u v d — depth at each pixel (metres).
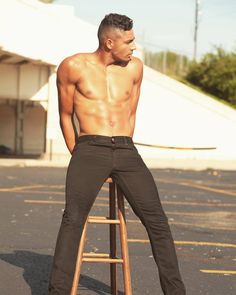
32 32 26.39
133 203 5.61
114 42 5.63
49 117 28.62
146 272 7.74
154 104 33.16
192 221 12.38
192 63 46.66
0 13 25.14
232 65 43.38
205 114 33.34
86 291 6.79
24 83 28.31
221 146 33.44
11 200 14.34
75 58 5.70
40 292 6.71
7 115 33.72
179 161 31.38
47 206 13.55
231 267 8.27
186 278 7.54
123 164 5.58
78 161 5.55
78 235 5.46
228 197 17.14
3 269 7.64
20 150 33.03
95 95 5.64
